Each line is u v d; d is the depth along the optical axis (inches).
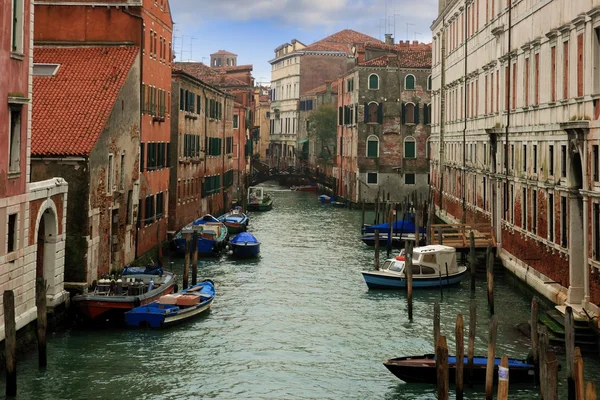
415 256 1289.4
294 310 1121.4
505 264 1315.2
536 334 775.1
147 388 778.8
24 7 819.4
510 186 1284.4
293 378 819.4
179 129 1722.4
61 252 952.3
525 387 777.6
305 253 1669.5
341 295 1230.9
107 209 1104.2
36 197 864.3
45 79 1157.7
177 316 1001.5
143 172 1348.4
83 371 818.8
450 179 1999.3
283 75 4323.3
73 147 1001.5
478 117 1596.9
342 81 3011.8
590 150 867.4
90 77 1172.5
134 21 1294.3
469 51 1704.0
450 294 1233.4
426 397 765.9
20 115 811.4
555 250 1004.6
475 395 756.6
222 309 1116.5
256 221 2292.1
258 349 920.9
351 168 2787.9
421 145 2687.0
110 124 1104.2
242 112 3048.7
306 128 3863.2
